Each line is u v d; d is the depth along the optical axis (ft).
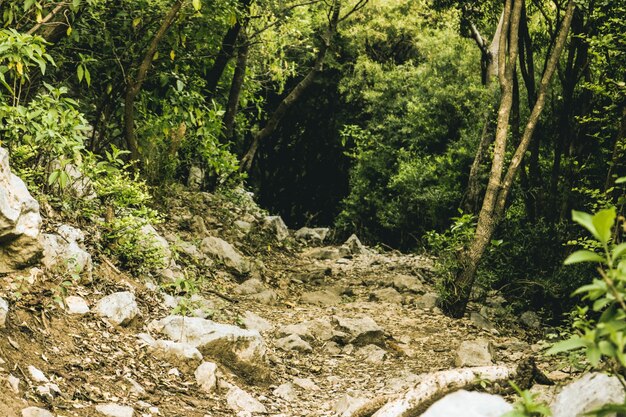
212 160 40.34
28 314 18.54
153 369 19.72
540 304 38.93
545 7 46.83
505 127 35.29
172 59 35.58
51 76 35.09
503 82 35.24
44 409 15.37
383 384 24.29
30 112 24.08
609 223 6.71
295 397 21.88
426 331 31.76
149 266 25.73
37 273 19.97
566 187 42.55
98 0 30.30
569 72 42.29
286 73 52.95
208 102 46.55
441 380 16.58
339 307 34.47
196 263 33.19
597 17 37.88
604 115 40.98
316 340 28.27
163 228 35.06
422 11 80.89
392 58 87.56
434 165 72.38
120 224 24.62
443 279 35.81
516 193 44.27
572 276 37.19
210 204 45.19
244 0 43.32
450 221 71.87
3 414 14.61
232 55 42.70
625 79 36.37
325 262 46.37
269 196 95.20
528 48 43.83
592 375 10.70
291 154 94.12
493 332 33.04
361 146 83.61
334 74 90.99
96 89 37.93
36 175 24.04
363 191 82.12
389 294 37.17
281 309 32.40
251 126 80.18
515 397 16.94
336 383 24.12
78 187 26.76
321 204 95.55
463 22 54.39
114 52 34.06
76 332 19.34
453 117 76.38
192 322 22.11
